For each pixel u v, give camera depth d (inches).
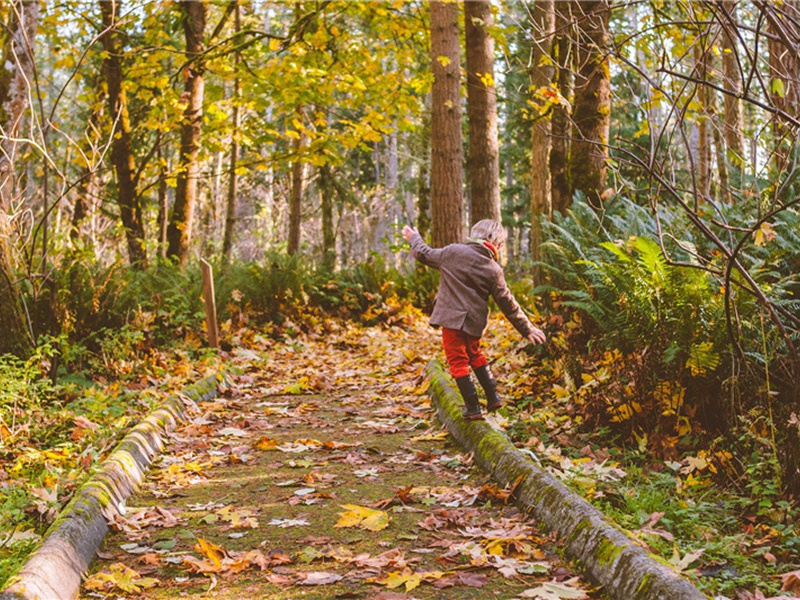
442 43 498.6
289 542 152.5
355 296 558.3
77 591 127.0
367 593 126.6
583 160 307.4
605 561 123.8
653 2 220.1
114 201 626.2
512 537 144.3
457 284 218.8
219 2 620.4
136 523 160.6
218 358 372.8
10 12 312.3
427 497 178.1
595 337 250.7
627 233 244.2
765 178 251.1
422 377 329.7
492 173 525.7
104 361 330.0
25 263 309.1
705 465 188.5
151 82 590.2
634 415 217.5
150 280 472.1
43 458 209.5
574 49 303.3
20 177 322.7
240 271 543.8
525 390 275.0
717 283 209.5
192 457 219.9
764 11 143.9
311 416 280.5
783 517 165.0
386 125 614.5
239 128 637.3
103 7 553.9
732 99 318.3
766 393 195.3
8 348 289.9
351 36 623.5
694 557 131.2
